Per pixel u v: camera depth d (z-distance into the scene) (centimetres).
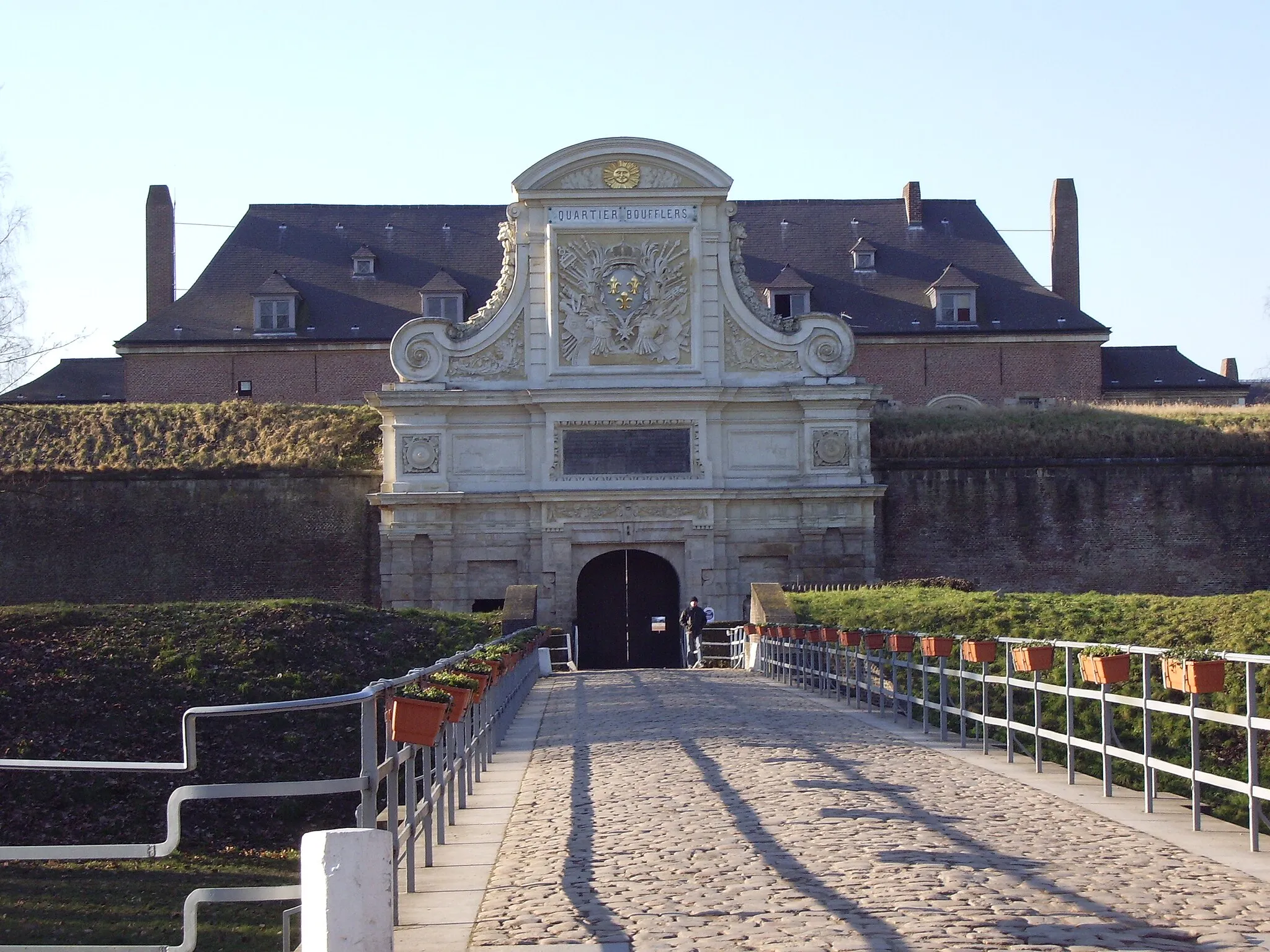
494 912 972
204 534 4425
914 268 6041
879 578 4431
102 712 2270
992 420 4644
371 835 706
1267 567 4447
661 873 1061
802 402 4334
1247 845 1135
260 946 1502
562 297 4334
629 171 4338
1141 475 4469
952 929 869
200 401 5597
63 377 6469
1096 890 970
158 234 6256
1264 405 4834
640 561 4488
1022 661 1602
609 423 4309
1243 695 1441
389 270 5981
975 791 1439
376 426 4550
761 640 3644
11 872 1828
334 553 4412
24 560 4419
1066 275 6281
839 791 1435
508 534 4316
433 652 2767
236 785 884
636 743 1948
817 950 832
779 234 6194
